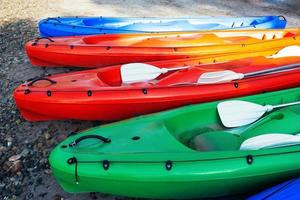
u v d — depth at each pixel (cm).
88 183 374
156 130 401
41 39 591
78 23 664
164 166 367
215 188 378
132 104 456
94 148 383
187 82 494
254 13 851
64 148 385
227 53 542
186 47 558
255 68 512
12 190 416
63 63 575
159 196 385
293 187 359
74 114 462
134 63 515
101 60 558
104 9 876
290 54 542
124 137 395
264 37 618
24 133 484
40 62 592
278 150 379
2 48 680
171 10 873
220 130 443
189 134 434
